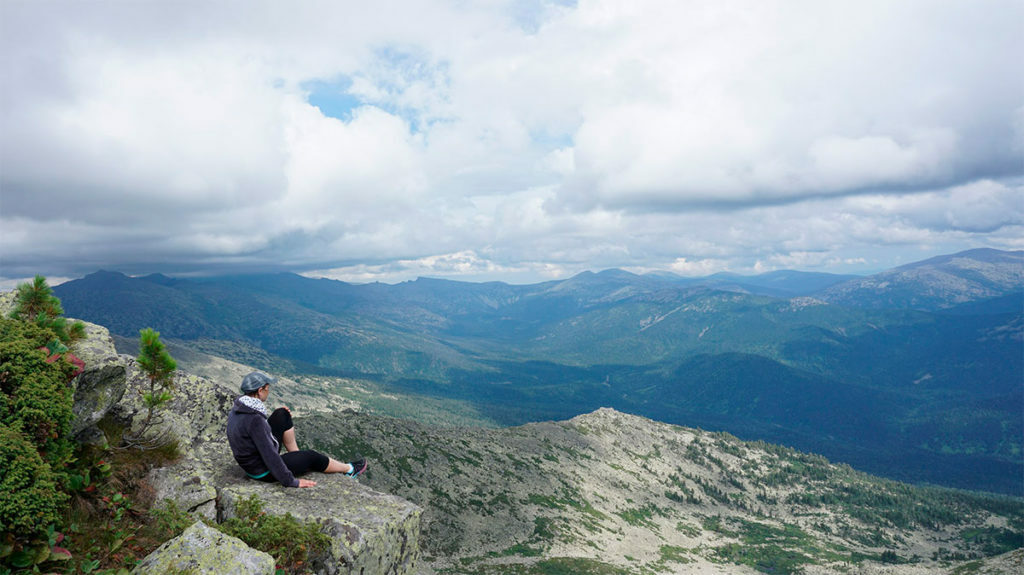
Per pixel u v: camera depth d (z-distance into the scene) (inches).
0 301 448.1
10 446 281.4
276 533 324.8
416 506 411.5
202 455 468.8
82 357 405.4
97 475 362.0
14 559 261.0
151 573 265.1
